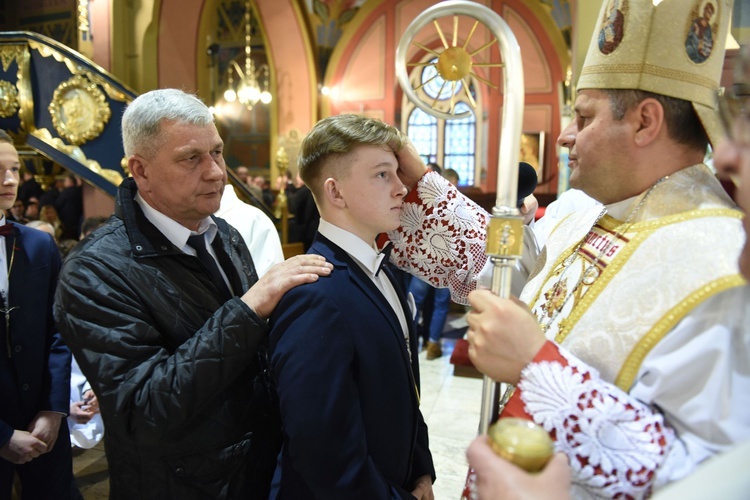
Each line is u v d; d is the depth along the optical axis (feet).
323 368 3.17
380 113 36.63
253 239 6.73
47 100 13.98
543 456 1.87
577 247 3.25
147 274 3.79
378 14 35.86
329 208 3.70
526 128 33.47
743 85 1.52
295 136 35.78
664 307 2.47
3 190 5.81
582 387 2.34
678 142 2.77
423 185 4.34
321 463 3.13
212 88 39.50
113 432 3.83
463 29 32.63
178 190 3.94
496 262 2.58
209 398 3.43
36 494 5.97
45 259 6.01
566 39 31.73
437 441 9.89
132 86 23.62
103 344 3.48
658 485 2.20
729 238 2.45
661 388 2.36
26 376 5.64
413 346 4.28
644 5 2.66
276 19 34.17
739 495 1.16
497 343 2.46
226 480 3.74
